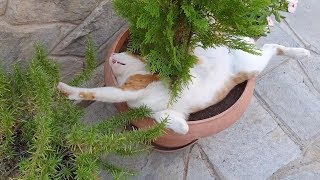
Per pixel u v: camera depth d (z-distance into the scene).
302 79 1.39
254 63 1.03
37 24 1.05
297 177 1.24
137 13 0.88
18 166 0.88
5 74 0.96
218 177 1.22
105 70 1.07
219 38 0.90
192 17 0.83
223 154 1.25
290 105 1.34
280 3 1.10
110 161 1.21
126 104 1.03
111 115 1.28
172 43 0.88
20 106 0.91
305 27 1.48
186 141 1.11
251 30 0.86
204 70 1.01
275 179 1.23
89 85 1.29
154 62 0.92
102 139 0.84
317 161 1.27
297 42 1.45
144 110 0.97
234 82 1.05
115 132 1.04
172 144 1.13
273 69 1.39
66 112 0.94
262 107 1.33
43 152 0.80
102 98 0.97
